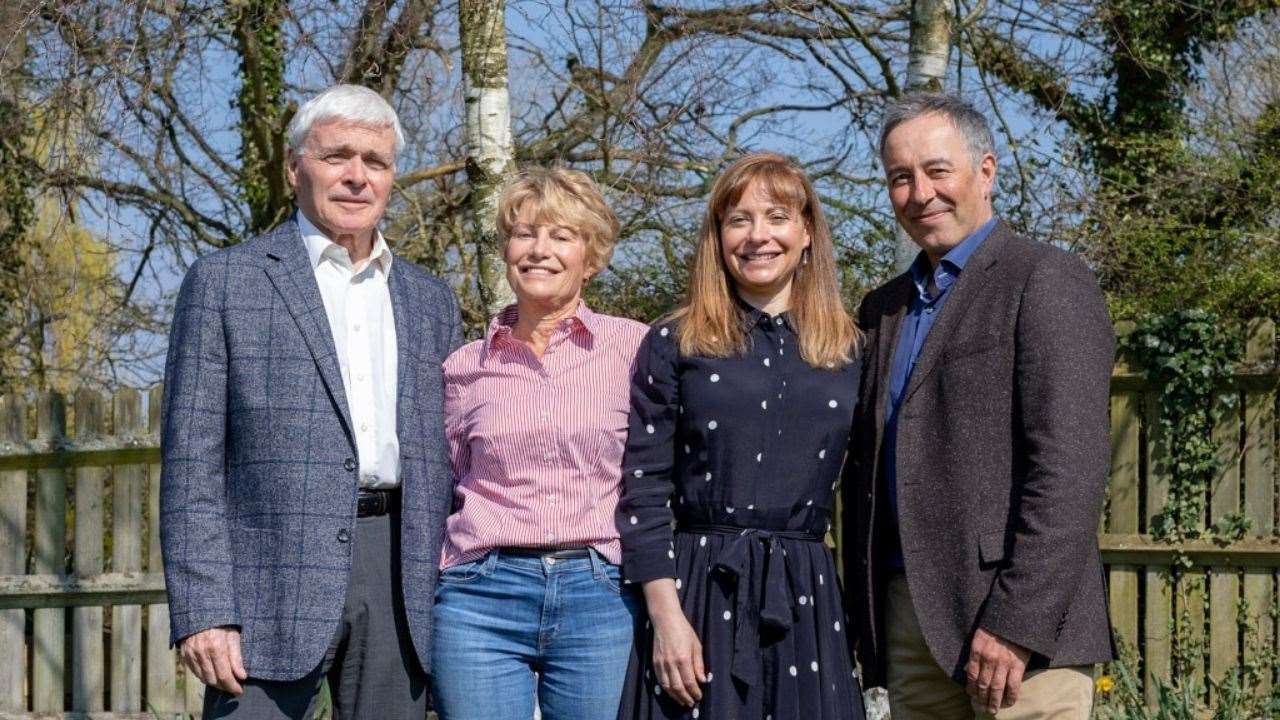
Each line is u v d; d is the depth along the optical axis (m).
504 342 3.22
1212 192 7.85
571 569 3.06
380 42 6.54
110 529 7.32
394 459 3.07
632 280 7.89
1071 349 2.77
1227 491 5.68
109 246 8.75
